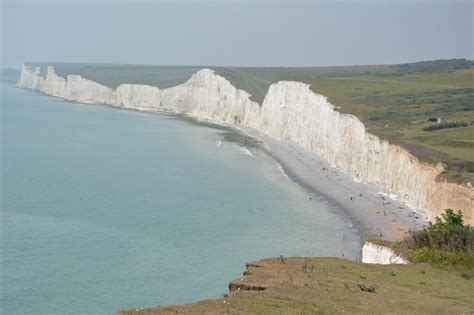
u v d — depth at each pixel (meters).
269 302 18.30
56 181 81.75
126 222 60.53
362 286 21.34
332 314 17.56
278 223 61.62
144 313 16.97
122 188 77.75
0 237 53.59
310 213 66.19
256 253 51.00
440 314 18.61
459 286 23.41
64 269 45.75
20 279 43.25
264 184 82.62
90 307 38.69
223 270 46.62
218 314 16.83
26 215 62.22
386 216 64.44
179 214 64.50
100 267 46.47
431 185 63.81
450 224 32.12
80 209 65.62
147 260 48.66
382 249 30.58
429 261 27.36
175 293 41.59
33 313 37.56
